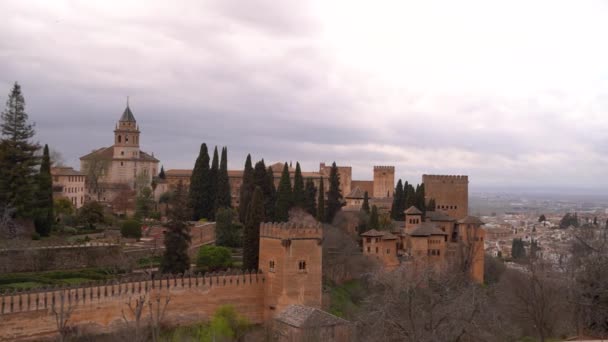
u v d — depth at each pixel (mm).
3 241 100188
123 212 173250
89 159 198750
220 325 89000
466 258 137750
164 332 88062
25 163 114625
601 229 102375
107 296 84312
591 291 76188
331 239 130250
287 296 97125
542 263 95438
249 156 157375
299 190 153750
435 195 196875
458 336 59469
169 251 103312
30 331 76750
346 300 113312
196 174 156625
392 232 156500
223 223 134750
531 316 83875
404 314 60938
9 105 114938
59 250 100438
